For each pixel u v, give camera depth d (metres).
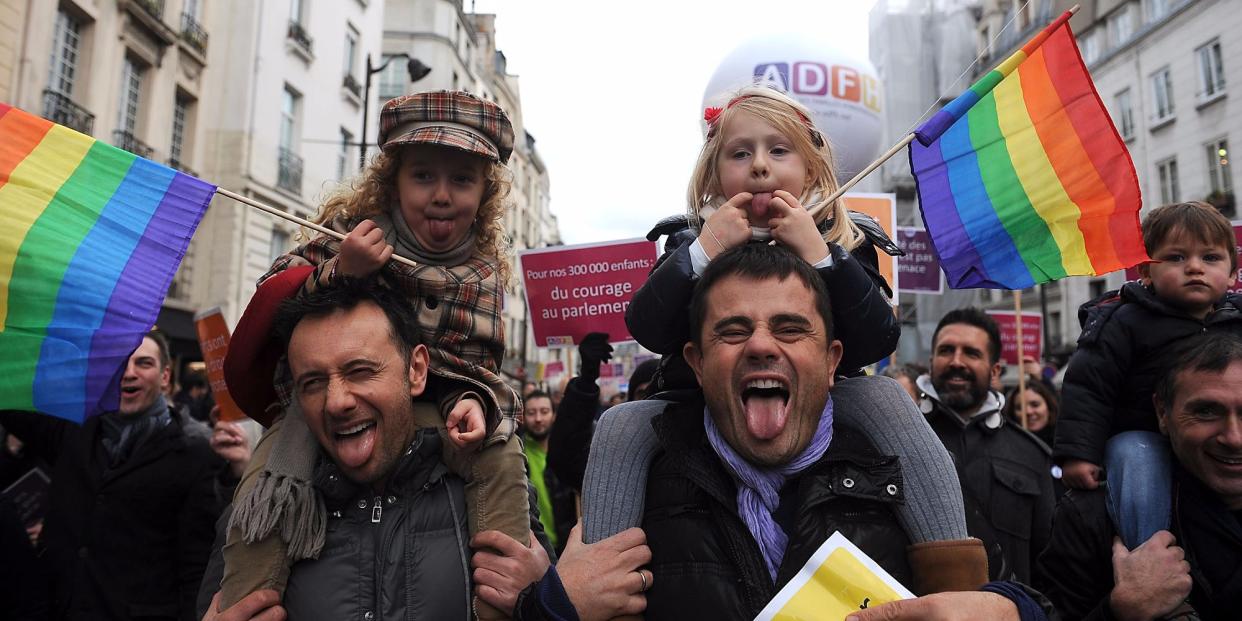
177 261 2.04
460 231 2.21
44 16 12.45
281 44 18.89
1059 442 2.50
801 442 1.55
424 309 2.10
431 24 31.05
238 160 17.47
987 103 2.32
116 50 14.45
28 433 3.64
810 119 2.05
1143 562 2.00
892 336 1.78
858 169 5.82
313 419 1.78
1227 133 18.59
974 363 3.58
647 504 1.68
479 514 1.89
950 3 13.86
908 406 1.71
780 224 1.72
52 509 3.44
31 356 1.91
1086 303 2.89
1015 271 2.21
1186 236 2.48
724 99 2.14
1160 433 2.30
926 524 1.58
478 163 2.22
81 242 1.99
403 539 1.82
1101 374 2.52
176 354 16.52
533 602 1.55
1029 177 2.27
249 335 1.95
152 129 15.55
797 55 5.58
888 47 14.00
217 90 17.61
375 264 1.90
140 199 2.06
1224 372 2.00
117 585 3.31
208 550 3.40
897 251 2.12
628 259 4.74
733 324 1.54
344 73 22.08
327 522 1.82
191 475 3.44
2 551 3.17
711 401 1.57
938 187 2.25
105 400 1.96
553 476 5.02
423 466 1.90
